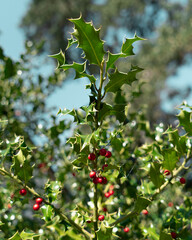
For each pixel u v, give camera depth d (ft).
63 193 3.77
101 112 2.84
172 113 13.23
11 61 4.26
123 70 13.29
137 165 3.66
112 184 3.62
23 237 2.81
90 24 2.69
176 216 3.18
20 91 4.48
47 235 3.39
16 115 4.58
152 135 3.74
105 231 2.75
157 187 2.90
